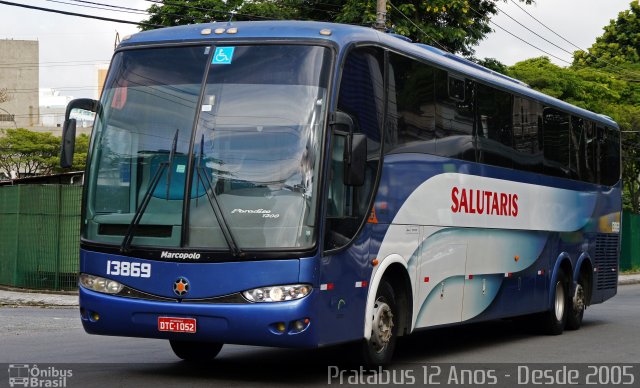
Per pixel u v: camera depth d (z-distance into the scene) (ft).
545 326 59.88
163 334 34.63
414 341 55.21
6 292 84.94
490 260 50.39
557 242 60.54
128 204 35.73
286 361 43.16
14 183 103.65
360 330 37.17
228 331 33.76
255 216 34.06
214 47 36.50
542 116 58.44
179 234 34.53
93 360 41.91
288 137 34.63
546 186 58.75
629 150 184.34
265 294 33.55
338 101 35.68
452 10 112.06
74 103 37.55
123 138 36.47
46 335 53.11
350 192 36.37
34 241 86.17
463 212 46.96
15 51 415.03
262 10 121.80
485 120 49.98
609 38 246.27
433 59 44.45
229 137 34.96
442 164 44.75
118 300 35.14
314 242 33.83
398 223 40.32
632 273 153.17
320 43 35.88
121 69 37.60
